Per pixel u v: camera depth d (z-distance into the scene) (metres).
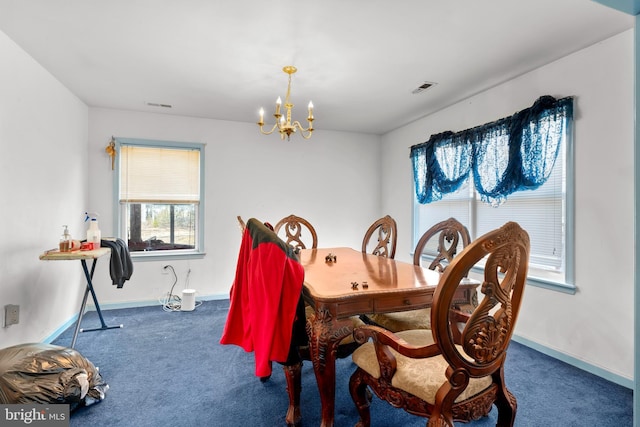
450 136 3.57
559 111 2.47
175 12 1.98
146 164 3.96
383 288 1.66
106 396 1.98
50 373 1.73
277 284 1.52
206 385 2.13
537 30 2.15
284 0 1.86
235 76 2.90
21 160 2.43
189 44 2.36
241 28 2.15
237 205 4.32
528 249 1.20
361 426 1.61
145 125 3.93
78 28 2.16
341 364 2.41
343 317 1.58
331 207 4.81
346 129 4.76
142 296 3.92
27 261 2.51
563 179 2.58
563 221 2.58
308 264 2.36
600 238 2.28
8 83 2.28
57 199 3.00
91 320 3.39
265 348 1.49
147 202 3.96
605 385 2.14
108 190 3.79
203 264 4.17
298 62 2.62
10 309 2.28
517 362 2.47
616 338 2.19
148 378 2.21
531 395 2.02
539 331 2.68
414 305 1.70
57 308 2.98
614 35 2.21
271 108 3.79
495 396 1.33
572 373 2.31
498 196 2.94
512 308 1.24
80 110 3.51
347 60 2.59
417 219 4.35
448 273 1.04
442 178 3.66
